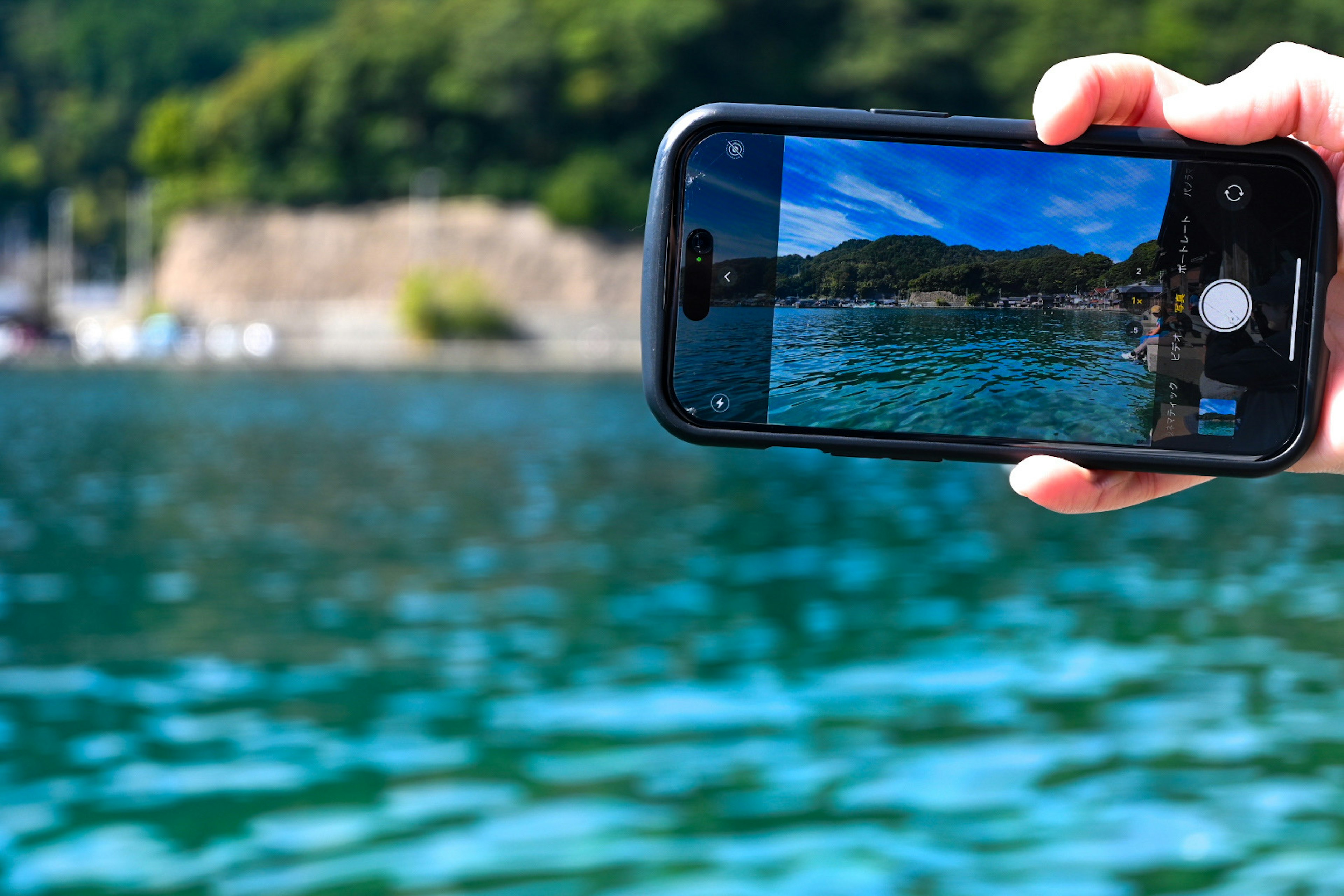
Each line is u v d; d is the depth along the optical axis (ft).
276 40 520.01
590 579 43.96
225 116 310.04
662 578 44.06
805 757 25.36
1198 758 24.98
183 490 68.74
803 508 62.23
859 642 34.53
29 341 284.00
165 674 32.68
